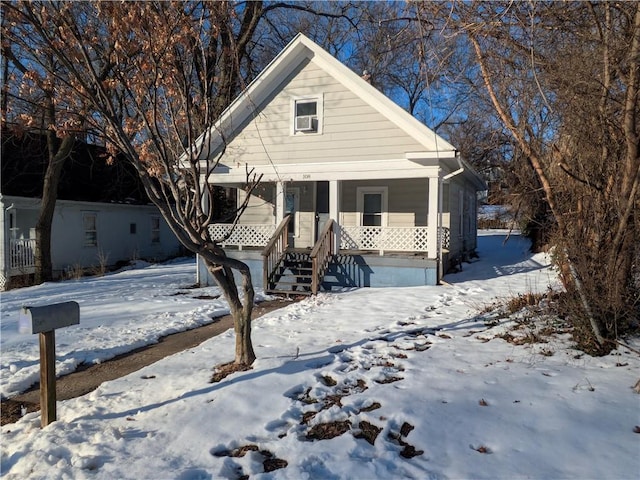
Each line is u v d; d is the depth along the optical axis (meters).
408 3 5.54
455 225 16.06
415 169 12.39
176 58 5.11
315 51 13.03
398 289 11.81
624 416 3.83
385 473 3.28
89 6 4.82
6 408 5.29
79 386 5.73
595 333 5.45
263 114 13.83
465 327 7.18
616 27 5.47
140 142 6.48
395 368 5.46
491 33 5.60
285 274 12.85
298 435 3.96
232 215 5.79
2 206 16.64
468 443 3.60
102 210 20.95
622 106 5.26
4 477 3.68
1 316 10.16
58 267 18.80
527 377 4.81
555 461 3.27
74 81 4.81
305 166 13.39
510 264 15.87
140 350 7.14
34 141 18.36
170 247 25.67
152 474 3.46
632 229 5.34
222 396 4.83
